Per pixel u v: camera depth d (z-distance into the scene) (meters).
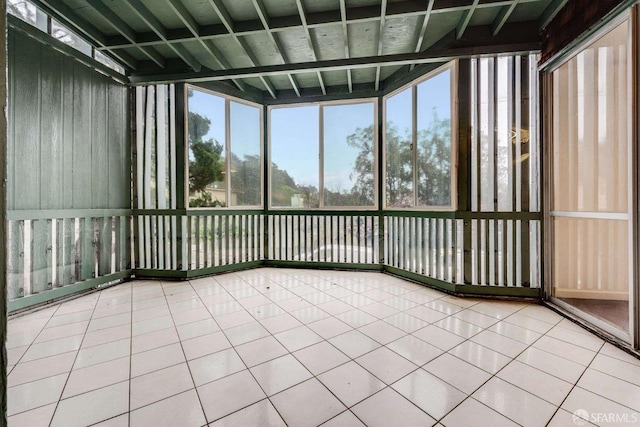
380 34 3.30
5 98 0.59
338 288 3.85
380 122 4.68
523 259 3.34
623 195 2.81
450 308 3.11
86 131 3.65
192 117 4.30
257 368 1.99
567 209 3.12
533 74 3.31
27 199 3.01
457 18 3.23
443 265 3.69
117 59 3.93
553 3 2.90
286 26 3.24
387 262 4.66
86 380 1.86
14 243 2.91
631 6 2.20
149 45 3.71
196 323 2.73
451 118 3.56
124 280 4.18
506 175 3.37
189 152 4.27
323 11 3.14
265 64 4.26
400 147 4.36
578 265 3.18
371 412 1.59
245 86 4.83
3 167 0.60
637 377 1.89
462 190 3.46
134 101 4.30
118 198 4.12
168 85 4.22
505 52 3.28
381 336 2.46
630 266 2.24
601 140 2.91
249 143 5.00
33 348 2.26
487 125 3.41
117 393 1.74
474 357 2.13
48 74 3.21
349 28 3.40
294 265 5.09
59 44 3.28
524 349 2.24
